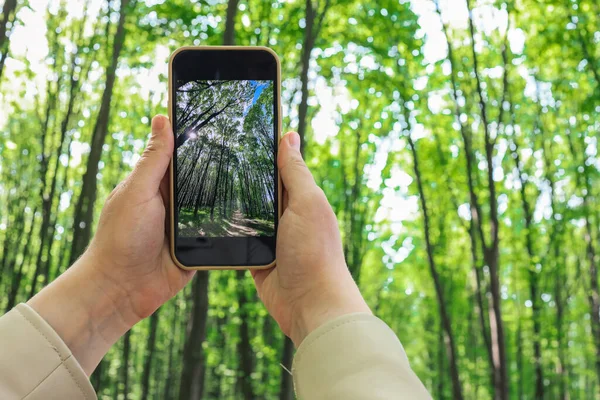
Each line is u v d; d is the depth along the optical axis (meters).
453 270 26.92
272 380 16.58
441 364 27.89
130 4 12.57
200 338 10.71
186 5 11.86
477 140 20.02
